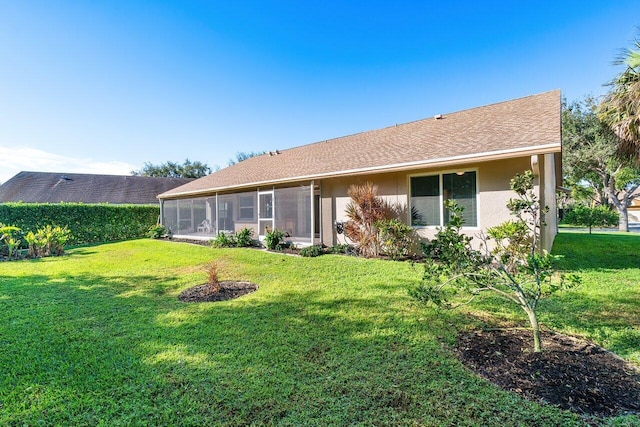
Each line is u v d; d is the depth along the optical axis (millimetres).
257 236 13906
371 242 9539
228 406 2592
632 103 8164
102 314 4949
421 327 4098
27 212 14742
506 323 4180
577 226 24234
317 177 10750
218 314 4828
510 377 2863
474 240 8211
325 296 5582
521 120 8500
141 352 3604
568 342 3543
